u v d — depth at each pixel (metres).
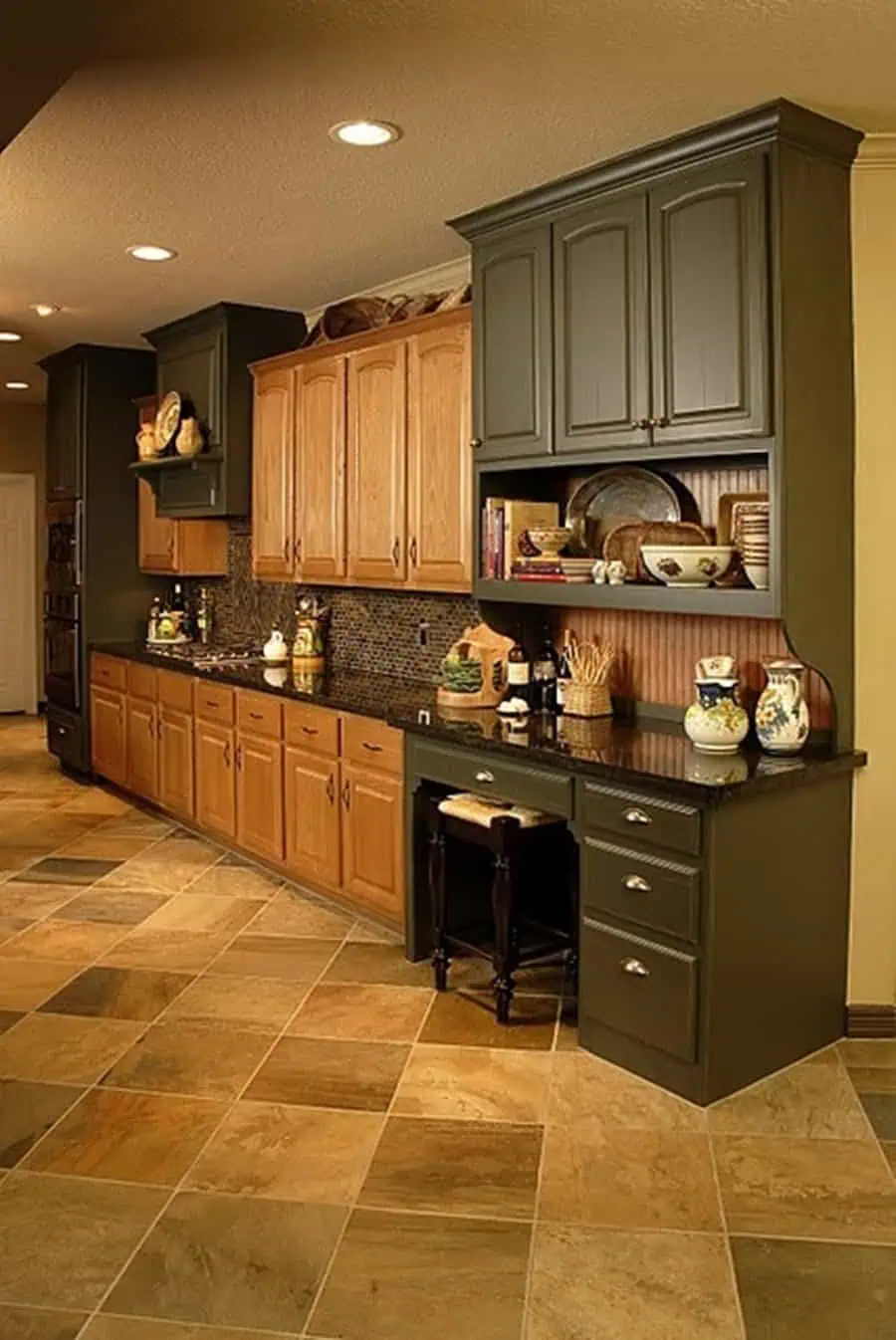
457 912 4.03
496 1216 2.50
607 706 3.97
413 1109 2.97
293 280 4.93
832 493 3.22
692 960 2.98
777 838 3.11
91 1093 3.05
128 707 6.29
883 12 2.49
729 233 3.13
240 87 2.92
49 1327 2.14
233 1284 2.27
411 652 5.07
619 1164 2.71
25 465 9.73
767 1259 2.36
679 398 3.28
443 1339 2.12
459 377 4.22
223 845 5.51
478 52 2.71
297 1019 3.52
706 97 2.95
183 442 5.79
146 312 5.64
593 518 4.00
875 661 3.33
